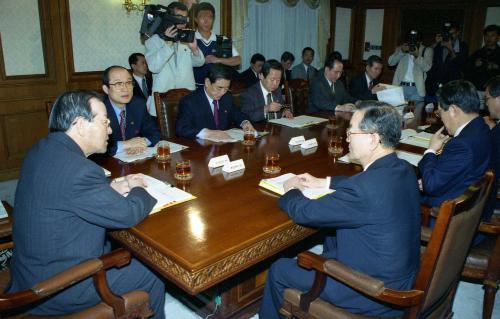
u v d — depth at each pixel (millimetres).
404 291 1200
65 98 1402
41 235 1293
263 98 3248
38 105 4188
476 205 1322
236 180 1840
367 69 4324
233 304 1899
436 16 7336
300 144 2469
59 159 1314
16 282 1374
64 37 4215
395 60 5367
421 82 5020
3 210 1719
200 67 3857
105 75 2375
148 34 3385
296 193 1541
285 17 6867
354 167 2061
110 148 2152
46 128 4297
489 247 1867
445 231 1171
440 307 1455
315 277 1379
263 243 1341
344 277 1260
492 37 5195
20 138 4141
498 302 2164
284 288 1580
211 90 2727
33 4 3979
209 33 4027
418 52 4980
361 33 8156
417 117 3512
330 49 7824
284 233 1422
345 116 3426
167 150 2090
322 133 2789
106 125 1475
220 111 2877
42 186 1289
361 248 1334
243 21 6016
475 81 5398
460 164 1826
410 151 2387
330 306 1398
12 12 3861
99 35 4484
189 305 2055
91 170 1318
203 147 2367
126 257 1337
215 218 1455
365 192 1270
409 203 1314
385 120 1332
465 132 1893
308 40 7363
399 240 1286
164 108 2828
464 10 7066
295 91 3996
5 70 3924
